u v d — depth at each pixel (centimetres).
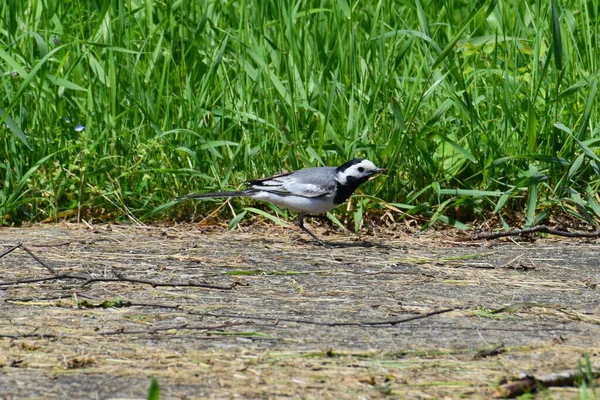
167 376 611
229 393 578
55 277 902
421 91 1369
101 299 833
